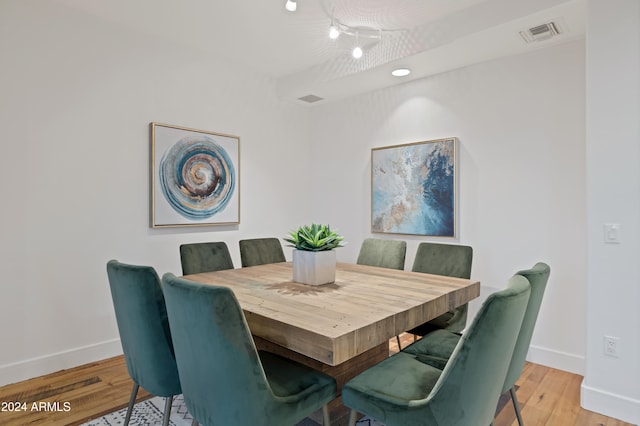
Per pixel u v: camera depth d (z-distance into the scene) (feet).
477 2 8.34
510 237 9.69
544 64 9.16
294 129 14.32
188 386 4.46
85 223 9.11
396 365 5.24
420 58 9.87
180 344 4.34
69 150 8.84
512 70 9.64
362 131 13.10
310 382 4.81
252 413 4.03
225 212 12.00
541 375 8.57
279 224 13.79
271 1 8.45
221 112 11.89
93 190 9.23
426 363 5.66
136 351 5.33
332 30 8.38
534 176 9.29
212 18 9.27
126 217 9.81
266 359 5.45
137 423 6.45
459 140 10.62
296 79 12.88
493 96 9.97
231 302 3.85
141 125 10.08
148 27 9.73
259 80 13.00
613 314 6.82
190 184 11.09
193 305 3.93
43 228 8.48
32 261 8.33
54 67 8.62
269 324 4.84
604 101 6.86
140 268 5.08
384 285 6.79
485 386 3.96
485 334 3.72
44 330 8.50
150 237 10.30
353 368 6.80
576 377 8.47
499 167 9.87
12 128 8.06
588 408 7.06
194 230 11.32
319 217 14.64
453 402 3.82
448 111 10.86
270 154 13.44
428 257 9.08
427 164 11.27
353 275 7.79
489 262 10.06
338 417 6.49
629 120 6.61
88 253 9.16
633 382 6.63
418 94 11.56
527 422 6.65
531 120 9.34
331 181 14.19
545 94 9.13
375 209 12.67
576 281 8.69
